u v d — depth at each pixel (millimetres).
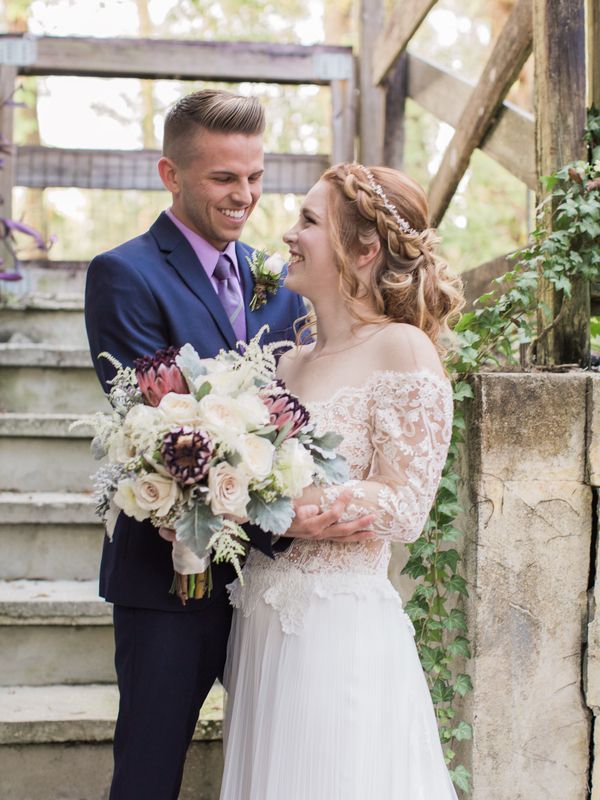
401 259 1906
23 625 2863
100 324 2062
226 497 1565
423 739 1888
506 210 8383
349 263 1908
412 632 1979
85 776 2592
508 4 7949
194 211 2145
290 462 1619
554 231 2494
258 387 1709
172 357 1734
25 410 3871
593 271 2441
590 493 2264
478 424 2227
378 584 1874
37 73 4965
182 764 2041
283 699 1784
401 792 1809
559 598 2264
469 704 2268
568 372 2436
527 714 2266
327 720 1761
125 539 2035
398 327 1851
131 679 2004
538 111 2586
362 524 1741
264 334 2230
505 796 2266
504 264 3494
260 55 5059
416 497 1768
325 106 8398
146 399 1695
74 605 2855
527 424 2236
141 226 7934
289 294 2330
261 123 2137
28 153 5102
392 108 4918
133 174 5172
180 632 2004
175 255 2150
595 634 2262
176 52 4992
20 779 2578
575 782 2283
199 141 2082
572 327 2521
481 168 8359
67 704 2703
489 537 2238
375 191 1894
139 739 1973
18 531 3189
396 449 1774
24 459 3529
